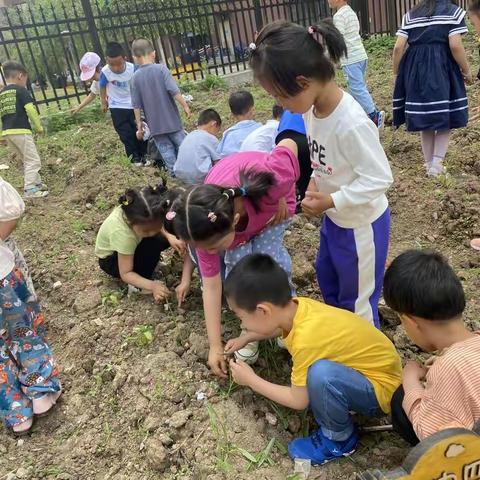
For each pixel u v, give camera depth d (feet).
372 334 7.75
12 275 9.34
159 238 11.42
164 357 9.75
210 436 8.21
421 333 6.76
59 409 9.94
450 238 13.16
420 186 15.39
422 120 15.17
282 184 8.43
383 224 8.59
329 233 8.92
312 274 11.66
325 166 8.18
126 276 11.47
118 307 11.54
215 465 7.77
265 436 8.27
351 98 7.74
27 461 9.16
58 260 13.88
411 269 6.53
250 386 8.07
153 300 11.53
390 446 8.00
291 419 8.43
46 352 9.84
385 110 21.85
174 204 7.79
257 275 7.47
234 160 9.10
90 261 13.57
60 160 20.85
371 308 9.12
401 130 19.66
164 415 8.82
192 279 12.00
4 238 9.16
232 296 7.57
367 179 7.70
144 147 20.56
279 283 7.51
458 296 6.42
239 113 15.58
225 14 34.42
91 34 28.32
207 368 9.46
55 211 17.04
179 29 36.99
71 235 15.10
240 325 10.27
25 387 9.71
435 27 14.58
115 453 8.86
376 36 40.09
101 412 9.63
